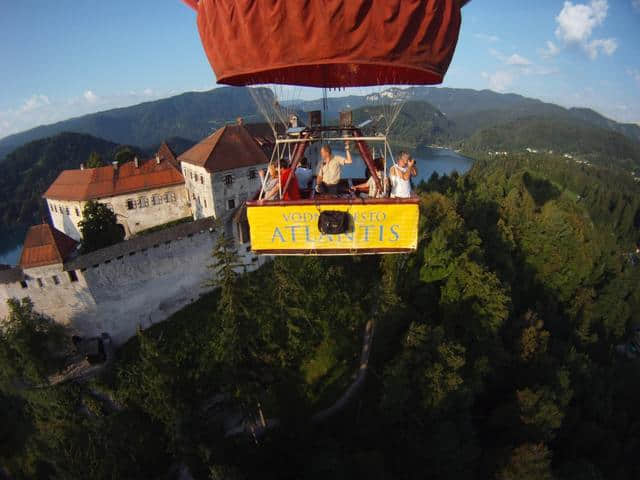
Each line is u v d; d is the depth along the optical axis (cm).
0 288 3338
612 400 4031
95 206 4759
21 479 2880
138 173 5550
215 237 4234
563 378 3416
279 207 823
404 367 2811
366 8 593
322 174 971
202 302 4194
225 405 3138
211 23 686
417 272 3897
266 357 3083
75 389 3334
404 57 641
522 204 6481
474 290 3519
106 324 3697
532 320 3888
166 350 3509
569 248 5331
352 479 2498
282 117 896
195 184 5178
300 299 3506
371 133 898
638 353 5688
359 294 3981
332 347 3631
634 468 3431
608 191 12812
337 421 3181
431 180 8631
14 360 3350
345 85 1037
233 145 4944
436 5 626
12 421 3259
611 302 5328
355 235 831
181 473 2770
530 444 2769
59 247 3503
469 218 5191
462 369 3056
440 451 2627
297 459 2825
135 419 2739
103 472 2530
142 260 3788
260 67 664
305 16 606
